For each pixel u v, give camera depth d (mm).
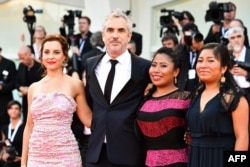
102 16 8297
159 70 3256
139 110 3291
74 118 3615
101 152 3348
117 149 3307
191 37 5102
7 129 6277
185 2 8203
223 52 3045
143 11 8859
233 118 2916
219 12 5680
